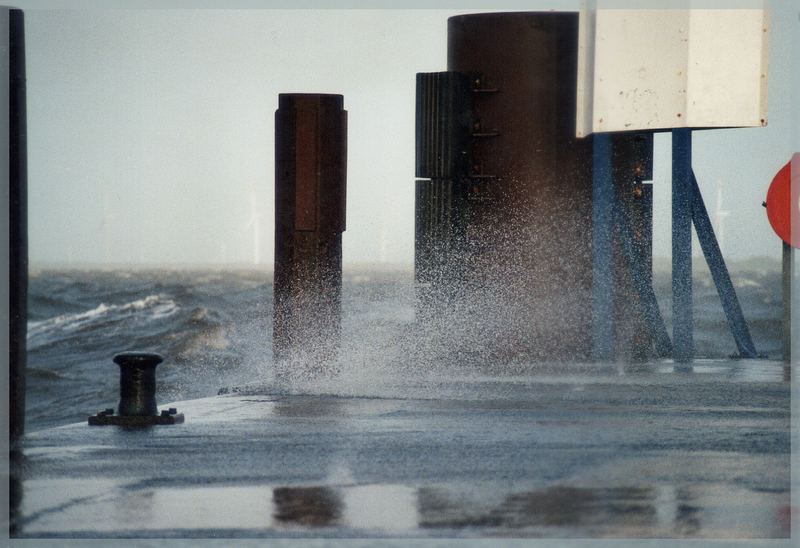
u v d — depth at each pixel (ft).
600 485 59.57
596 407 94.73
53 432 81.51
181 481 61.21
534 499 56.03
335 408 95.76
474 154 133.49
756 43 127.03
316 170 121.49
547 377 120.06
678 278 141.38
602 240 132.05
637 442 75.05
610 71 126.82
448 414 90.63
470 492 57.72
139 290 594.65
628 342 136.67
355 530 49.16
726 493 57.77
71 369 373.40
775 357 147.54
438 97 130.62
